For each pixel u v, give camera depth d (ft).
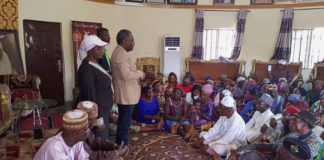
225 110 9.03
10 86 12.70
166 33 20.71
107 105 7.08
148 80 19.34
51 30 15.33
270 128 9.29
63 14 15.76
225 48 21.39
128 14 19.65
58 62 15.87
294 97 11.51
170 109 11.66
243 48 20.94
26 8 13.87
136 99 8.04
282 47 19.63
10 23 13.26
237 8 20.29
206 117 11.71
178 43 19.61
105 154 5.82
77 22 16.34
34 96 12.44
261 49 20.65
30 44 14.32
